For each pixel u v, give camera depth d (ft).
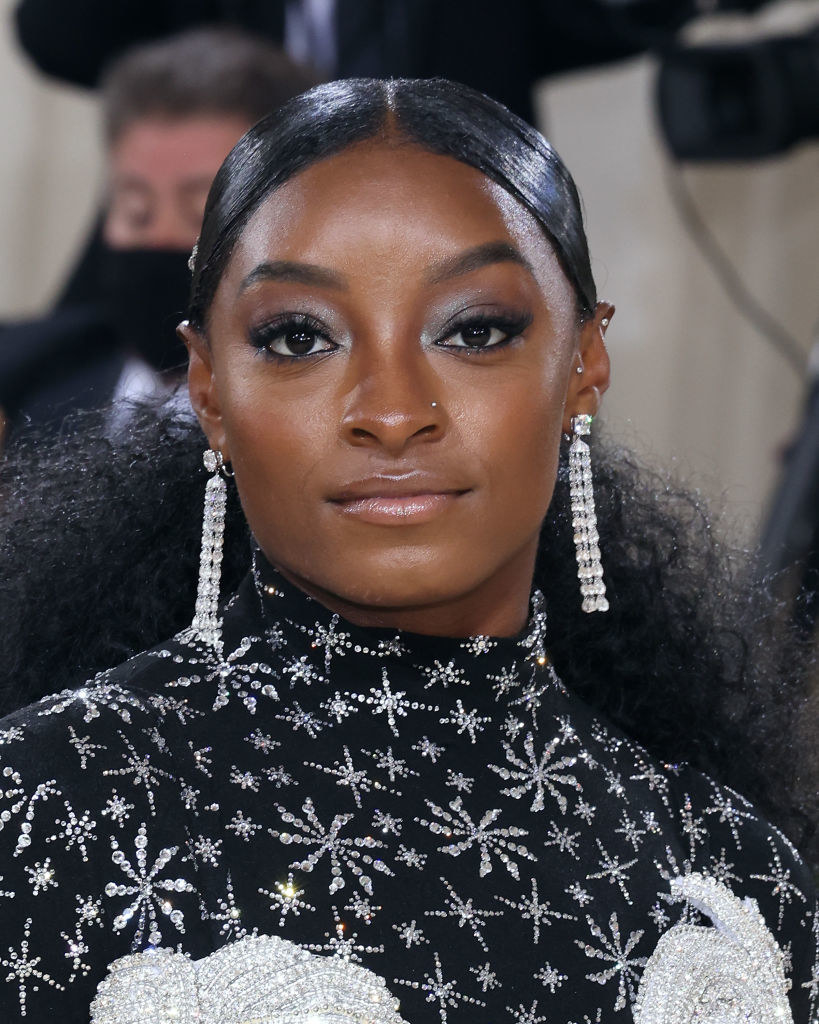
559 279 11.14
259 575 11.29
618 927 11.12
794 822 13.98
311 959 9.96
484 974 10.44
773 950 11.71
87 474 12.69
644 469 14.11
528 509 10.84
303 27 27.55
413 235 10.50
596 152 34.30
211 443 11.47
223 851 10.21
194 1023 9.60
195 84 22.03
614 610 13.30
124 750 10.22
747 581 14.24
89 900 9.80
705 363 33.96
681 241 33.94
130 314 21.99
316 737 10.81
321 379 10.52
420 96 10.98
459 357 10.64
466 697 11.32
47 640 12.25
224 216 10.93
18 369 21.12
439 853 10.75
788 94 27.17
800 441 23.52
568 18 28.55
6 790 9.84
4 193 34.40
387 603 10.58
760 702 13.91
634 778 12.13
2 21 34.12
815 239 33.47
